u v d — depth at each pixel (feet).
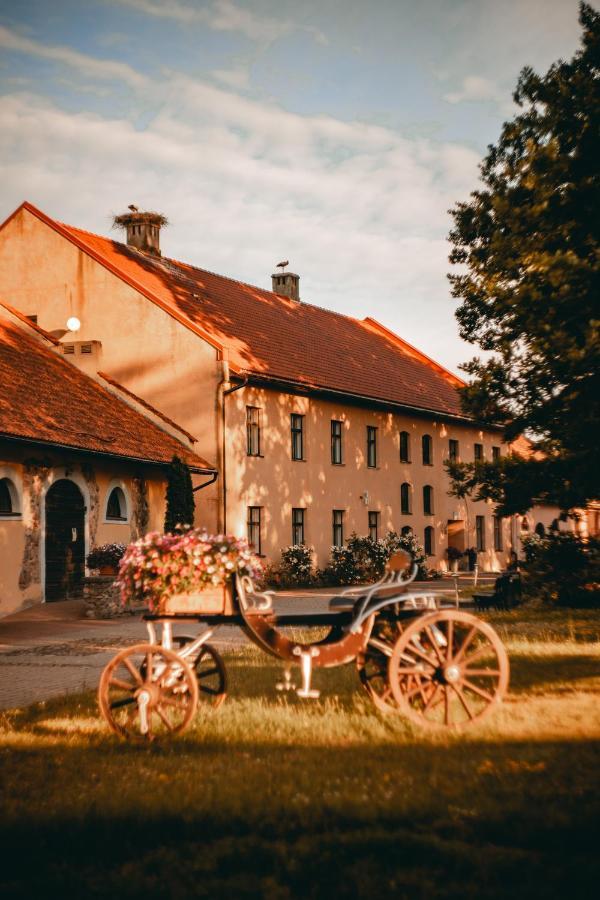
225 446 95.71
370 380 125.18
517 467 60.59
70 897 13.91
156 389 98.43
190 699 24.13
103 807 17.80
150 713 24.07
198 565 23.93
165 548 24.40
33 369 81.87
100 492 78.13
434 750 21.33
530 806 16.88
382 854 15.08
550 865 14.38
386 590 25.82
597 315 52.85
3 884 14.49
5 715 28.07
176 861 15.19
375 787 18.45
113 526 80.07
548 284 55.06
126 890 14.01
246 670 35.42
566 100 58.85
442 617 23.91
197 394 96.73
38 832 16.70
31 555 69.15
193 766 20.84
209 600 24.26
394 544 118.32
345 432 117.91
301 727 24.27
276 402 104.73
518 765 19.38
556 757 20.02
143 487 85.20
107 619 62.90
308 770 19.93
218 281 122.21
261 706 27.12
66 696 31.22
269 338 112.68
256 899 13.62
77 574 74.74
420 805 17.16
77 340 101.81
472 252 66.85
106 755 22.25
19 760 22.07
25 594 68.28
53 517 72.02
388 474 126.41
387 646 24.67
